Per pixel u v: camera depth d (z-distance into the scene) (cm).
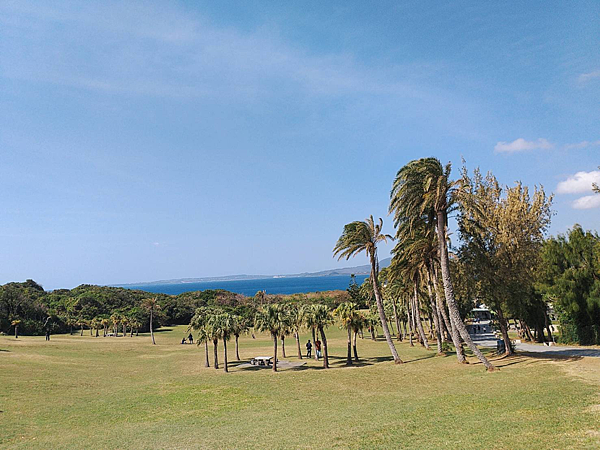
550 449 1064
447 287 2909
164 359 5109
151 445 1653
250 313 9662
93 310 11331
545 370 2342
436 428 1438
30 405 2520
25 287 12850
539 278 3725
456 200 2917
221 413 2267
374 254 3878
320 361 4456
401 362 3706
